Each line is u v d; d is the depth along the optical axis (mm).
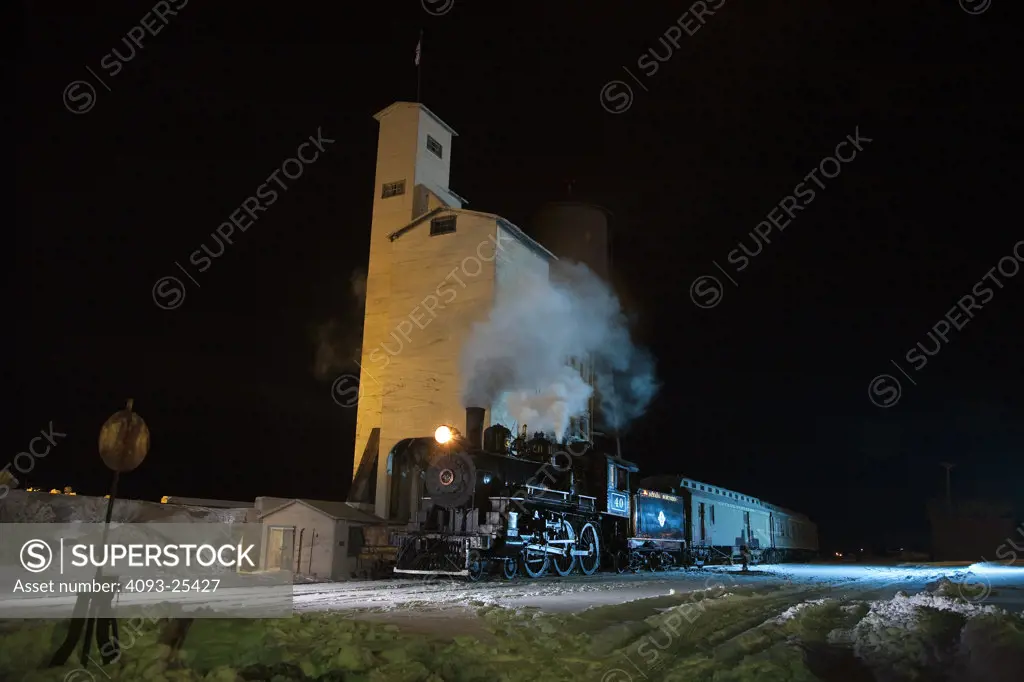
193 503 23000
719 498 36875
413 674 6477
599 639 8828
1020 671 7012
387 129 30672
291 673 6105
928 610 10578
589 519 25234
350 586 17312
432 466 21234
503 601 13336
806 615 12039
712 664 7844
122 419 6133
